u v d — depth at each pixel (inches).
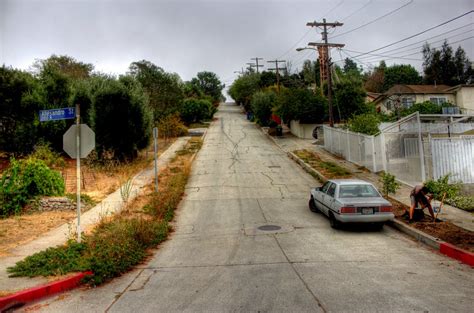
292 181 853.2
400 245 402.6
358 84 1877.5
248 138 1688.0
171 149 1391.5
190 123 2331.4
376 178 798.5
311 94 1644.9
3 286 273.7
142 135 1087.6
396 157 772.6
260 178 889.5
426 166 692.1
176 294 269.3
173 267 339.6
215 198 701.9
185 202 676.1
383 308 234.1
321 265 332.8
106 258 322.0
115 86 1049.5
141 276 314.5
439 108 1592.0
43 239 423.5
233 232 475.5
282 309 235.9
